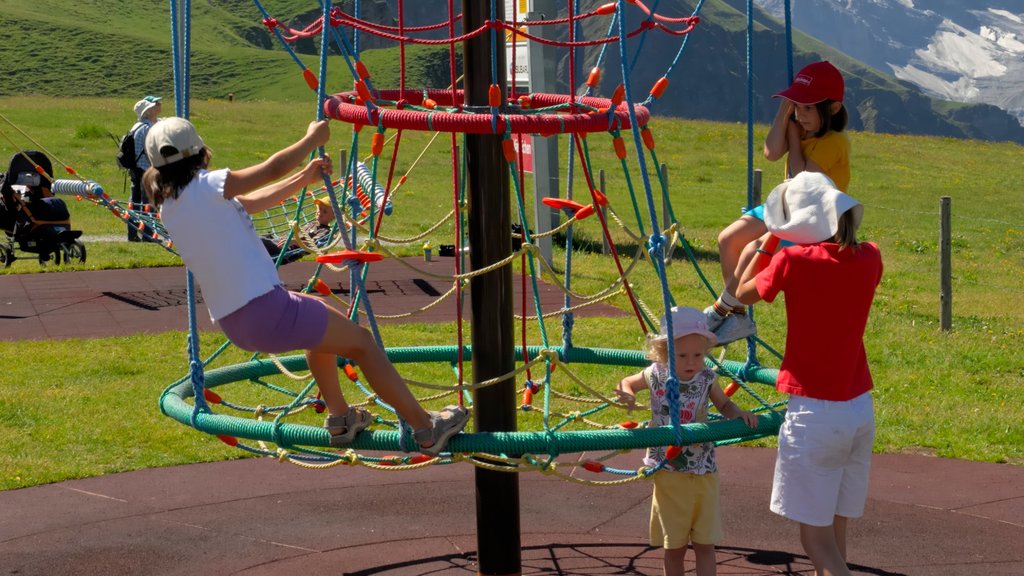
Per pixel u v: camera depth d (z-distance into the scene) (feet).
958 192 94.63
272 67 435.94
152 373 31.19
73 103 128.16
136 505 21.58
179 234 12.90
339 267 16.20
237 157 90.22
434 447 13.51
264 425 14.49
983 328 40.34
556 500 22.11
